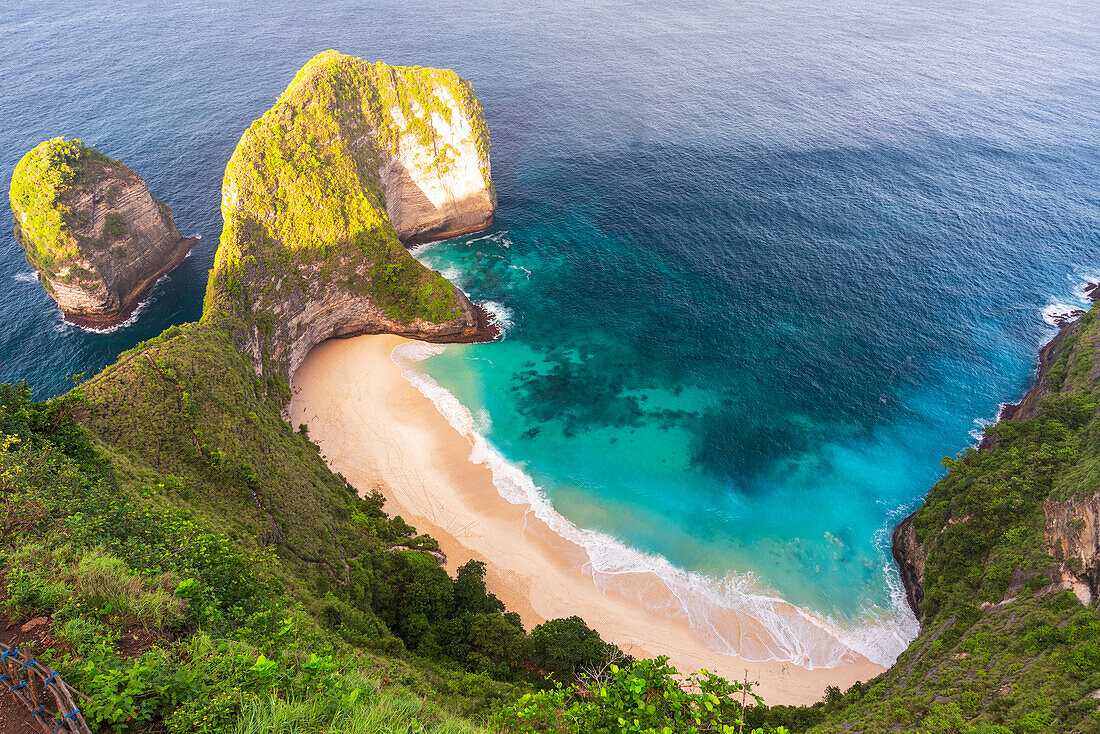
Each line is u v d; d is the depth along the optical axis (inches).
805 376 3353.8
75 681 529.3
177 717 526.0
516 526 2667.3
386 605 1990.7
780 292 3860.7
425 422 3132.4
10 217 4215.1
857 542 2642.7
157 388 2144.4
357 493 2694.4
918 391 3262.8
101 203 3528.5
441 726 636.7
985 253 4097.0
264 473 2162.9
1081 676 1456.7
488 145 4510.3
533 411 3211.1
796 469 2925.7
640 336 3631.9
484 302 3900.1
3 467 962.7
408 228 4419.3
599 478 2883.9
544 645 1893.5
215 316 2790.4
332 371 3388.3
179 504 1596.9
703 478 2888.8
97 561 716.7
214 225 4355.3
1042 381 3125.0
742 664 2212.1
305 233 3393.2
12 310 3582.7
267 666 569.6
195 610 747.4
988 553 2223.2
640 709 637.9
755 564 2549.2
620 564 2539.4
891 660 2235.5
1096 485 1961.1
